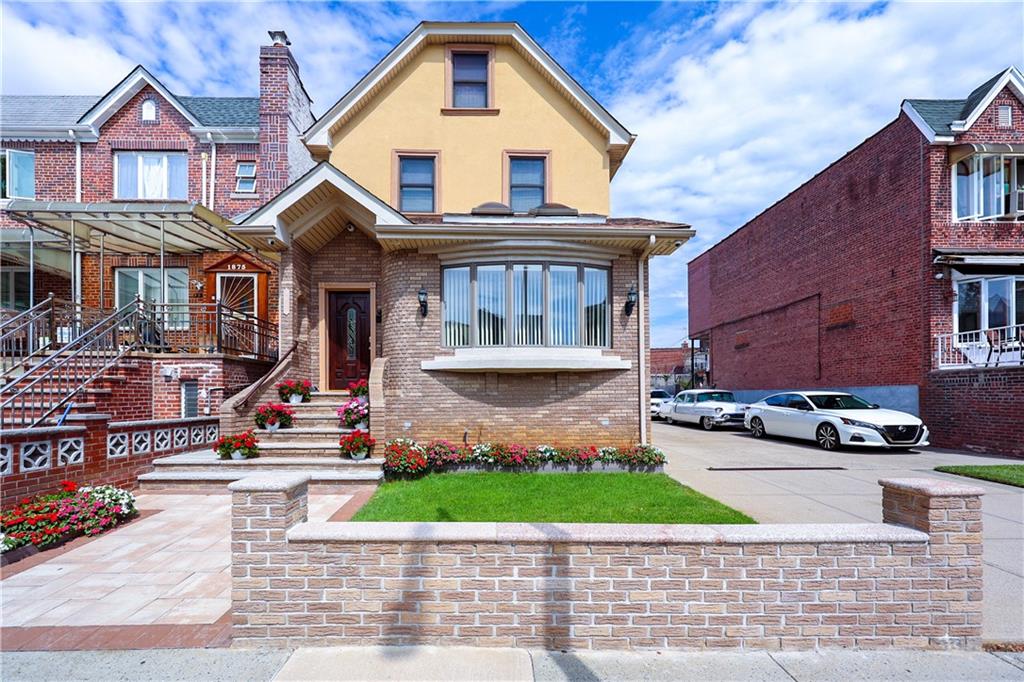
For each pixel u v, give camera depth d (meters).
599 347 9.40
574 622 3.25
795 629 3.26
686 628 3.24
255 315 13.13
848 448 11.98
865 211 14.79
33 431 5.82
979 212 12.56
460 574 3.28
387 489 7.37
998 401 10.82
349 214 9.93
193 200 13.78
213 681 2.90
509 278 9.10
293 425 9.12
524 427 9.22
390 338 9.52
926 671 3.04
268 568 3.29
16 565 4.63
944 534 3.30
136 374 9.32
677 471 9.10
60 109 14.86
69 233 11.18
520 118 11.91
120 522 5.99
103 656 3.16
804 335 17.89
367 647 3.25
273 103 13.19
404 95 11.80
